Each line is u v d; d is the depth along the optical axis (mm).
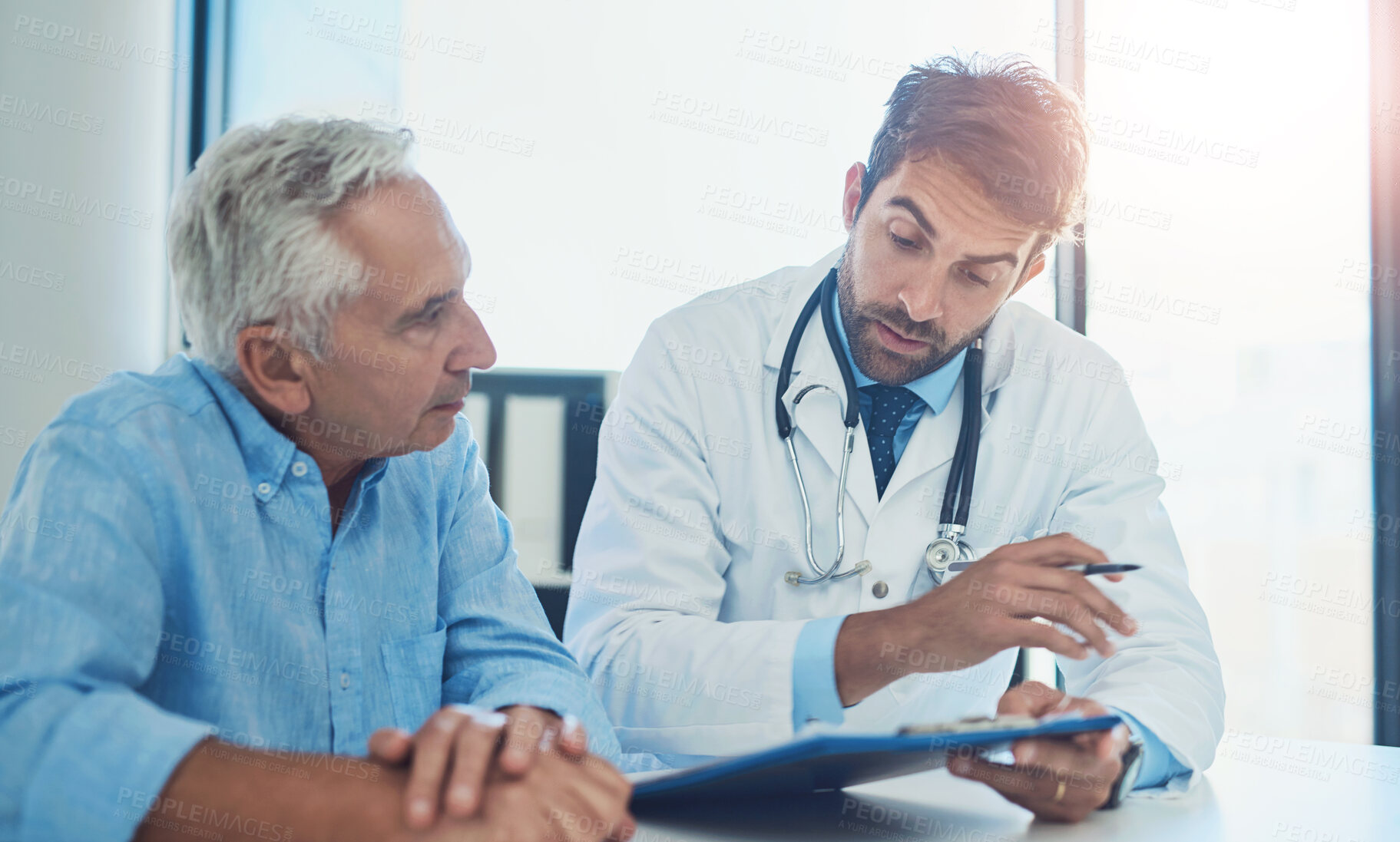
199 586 677
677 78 2266
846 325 1183
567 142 2264
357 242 672
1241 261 2236
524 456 1844
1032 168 1009
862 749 560
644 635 988
